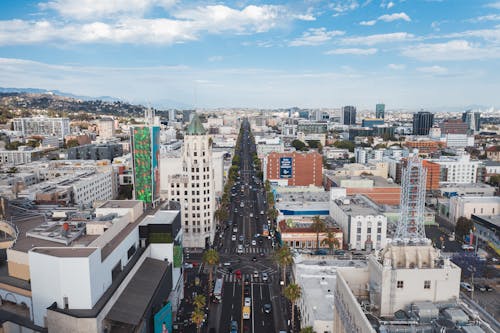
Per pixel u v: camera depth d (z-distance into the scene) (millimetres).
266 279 146500
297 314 121562
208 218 183375
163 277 107688
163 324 102188
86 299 80500
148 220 123875
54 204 176125
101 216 114688
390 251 62469
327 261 134000
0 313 88625
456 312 54875
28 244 99312
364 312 56781
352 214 180000
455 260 153750
